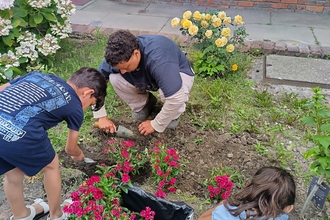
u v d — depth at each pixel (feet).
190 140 10.03
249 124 10.62
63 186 8.43
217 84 12.20
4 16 11.40
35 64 12.48
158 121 9.01
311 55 14.58
